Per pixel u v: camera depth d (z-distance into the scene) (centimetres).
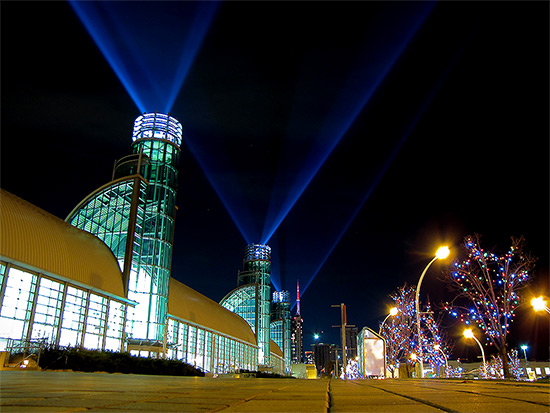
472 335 4575
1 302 2597
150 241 4472
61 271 3089
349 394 683
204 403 488
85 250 3534
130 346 3812
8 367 2206
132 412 383
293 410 429
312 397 600
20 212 2983
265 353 10275
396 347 4600
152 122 5012
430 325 4588
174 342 4688
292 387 919
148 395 577
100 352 2711
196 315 5578
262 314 10669
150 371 2808
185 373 3164
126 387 744
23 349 2536
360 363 4006
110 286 3681
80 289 3338
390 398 597
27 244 2844
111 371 2531
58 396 515
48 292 3009
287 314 16900
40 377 1062
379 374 3562
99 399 492
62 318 3078
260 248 11350
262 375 5538
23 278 2805
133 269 4269
